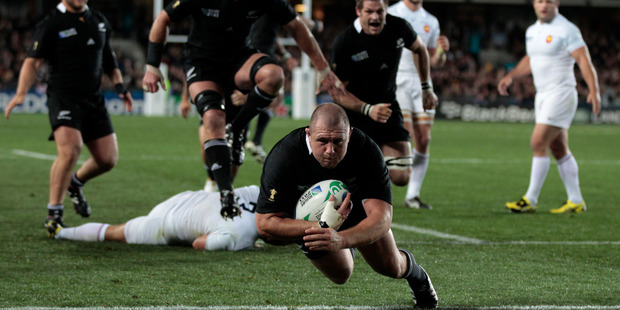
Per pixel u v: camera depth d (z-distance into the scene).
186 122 92.75
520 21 155.00
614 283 18.25
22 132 69.56
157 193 34.00
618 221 28.84
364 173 13.79
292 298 16.23
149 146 59.53
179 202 22.22
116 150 25.11
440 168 49.44
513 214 30.44
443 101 123.12
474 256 21.52
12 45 122.44
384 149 25.70
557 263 20.72
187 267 19.22
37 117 94.56
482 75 136.50
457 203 33.66
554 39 30.17
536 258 21.39
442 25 152.00
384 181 13.86
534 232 25.98
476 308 15.62
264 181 13.83
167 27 21.50
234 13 21.08
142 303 15.59
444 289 17.41
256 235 21.62
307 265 19.72
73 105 23.67
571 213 30.92
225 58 21.81
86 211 26.28
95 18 24.12
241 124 21.98
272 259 20.41
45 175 39.81
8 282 17.31
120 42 135.88
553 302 16.19
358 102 23.94
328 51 141.38
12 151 52.66
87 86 23.95
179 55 120.75
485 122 119.56
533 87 135.88
